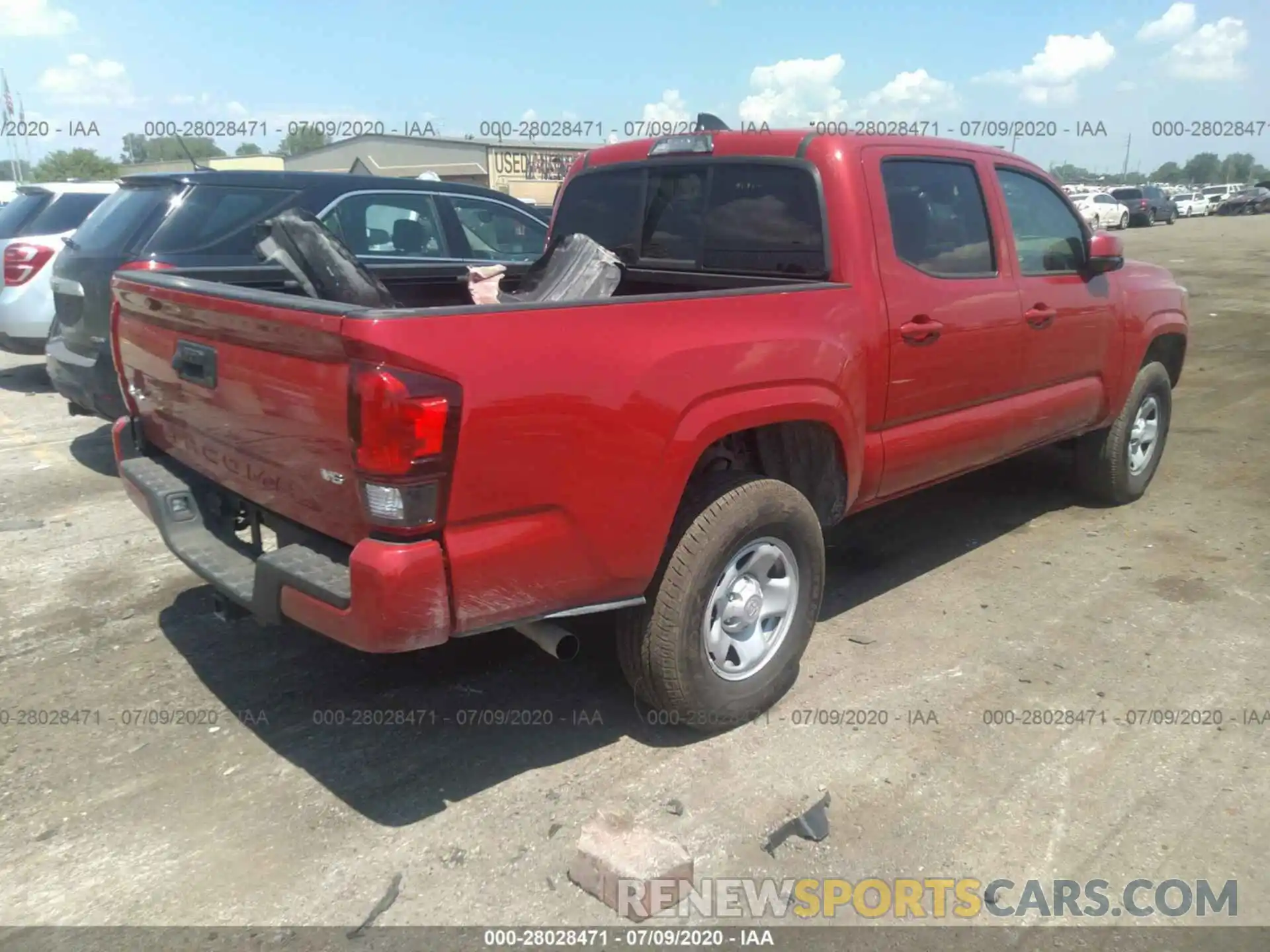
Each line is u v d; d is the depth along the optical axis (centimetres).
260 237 406
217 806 309
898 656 405
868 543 536
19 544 524
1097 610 448
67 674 390
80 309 607
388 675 391
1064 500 607
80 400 624
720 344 316
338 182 687
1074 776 324
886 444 400
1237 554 515
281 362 276
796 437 371
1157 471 670
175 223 604
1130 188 4075
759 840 293
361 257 691
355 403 251
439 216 743
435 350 251
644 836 278
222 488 348
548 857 286
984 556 516
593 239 493
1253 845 292
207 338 311
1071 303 494
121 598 459
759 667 354
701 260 442
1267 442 740
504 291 505
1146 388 573
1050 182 502
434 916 263
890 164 402
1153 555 516
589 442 283
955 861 285
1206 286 1731
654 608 320
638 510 299
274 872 279
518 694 376
